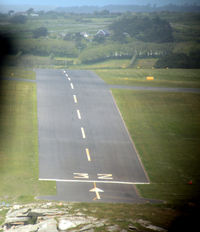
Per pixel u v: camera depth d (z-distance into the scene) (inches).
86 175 4190.5
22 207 3267.7
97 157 4722.0
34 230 2780.5
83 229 2755.9
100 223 2876.5
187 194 3777.1
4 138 5236.2
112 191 3796.8
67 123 5910.4
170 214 3159.5
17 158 4601.4
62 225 2822.3
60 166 4407.0
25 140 5196.9
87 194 3681.1
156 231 2763.3
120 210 3223.4
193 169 4534.9
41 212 3122.5
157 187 3971.5
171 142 5452.8
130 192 3794.3
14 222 2987.2
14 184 3892.7
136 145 5236.2
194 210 3282.5
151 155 4918.8
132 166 4530.0
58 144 5083.7
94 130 5674.2
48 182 3966.5
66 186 3875.5
